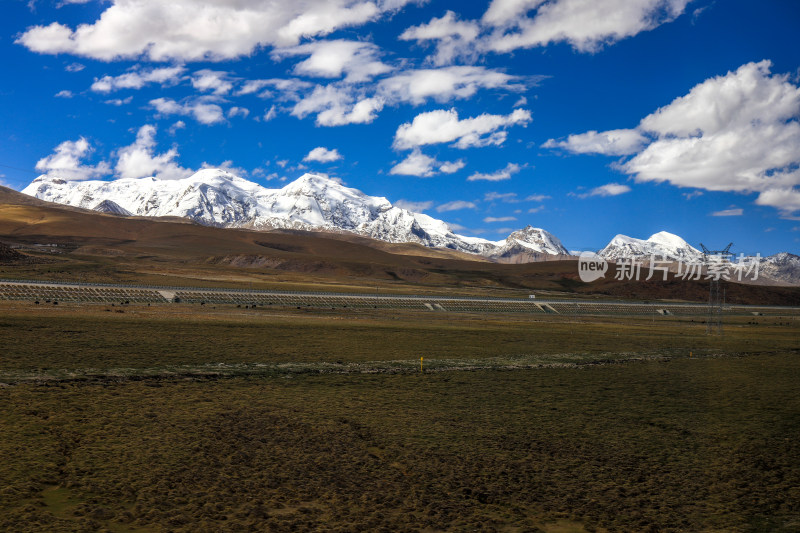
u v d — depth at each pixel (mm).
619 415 48312
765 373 74500
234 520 26000
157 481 29734
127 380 53000
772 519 28984
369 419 43750
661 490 32344
